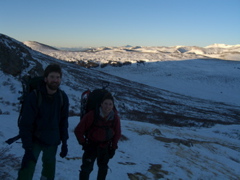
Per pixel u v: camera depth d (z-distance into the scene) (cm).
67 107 365
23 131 329
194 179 735
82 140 401
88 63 11112
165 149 1014
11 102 1750
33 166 339
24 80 349
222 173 903
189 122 3052
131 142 1029
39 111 338
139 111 3278
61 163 570
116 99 3591
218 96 7281
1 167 435
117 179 568
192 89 7988
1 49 2361
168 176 689
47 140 346
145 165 741
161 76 9569
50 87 339
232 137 2270
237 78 9575
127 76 9475
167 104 4425
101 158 413
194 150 1138
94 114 398
